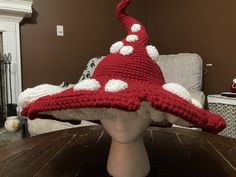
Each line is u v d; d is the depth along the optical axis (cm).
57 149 81
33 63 248
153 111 45
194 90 202
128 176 59
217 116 46
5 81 229
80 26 273
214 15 233
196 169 67
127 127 53
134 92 42
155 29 308
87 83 45
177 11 274
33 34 245
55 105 45
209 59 241
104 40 292
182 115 40
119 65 52
